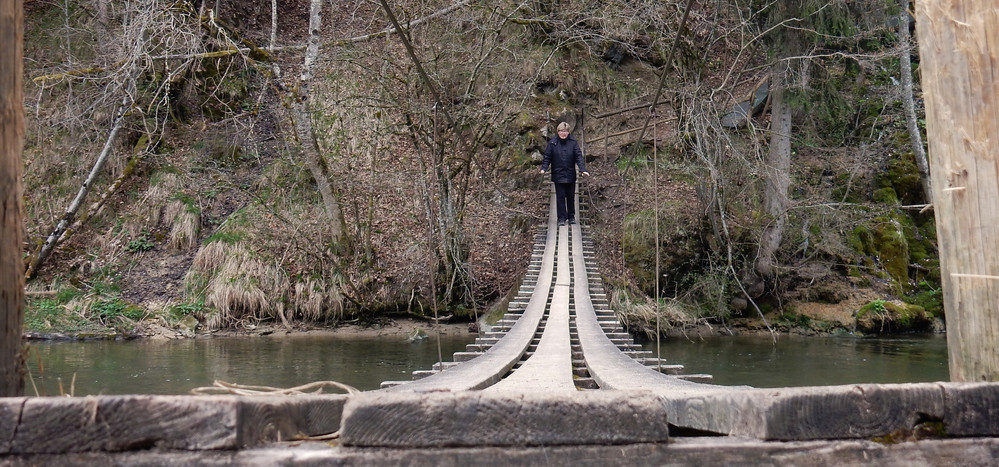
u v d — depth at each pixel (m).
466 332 14.24
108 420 1.71
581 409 1.79
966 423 1.87
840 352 11.82
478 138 14.53
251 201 15.76
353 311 14.56
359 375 9.34
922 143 16.89
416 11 13.62
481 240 16.30
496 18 15.23
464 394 1.80
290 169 16.02
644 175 17.11
